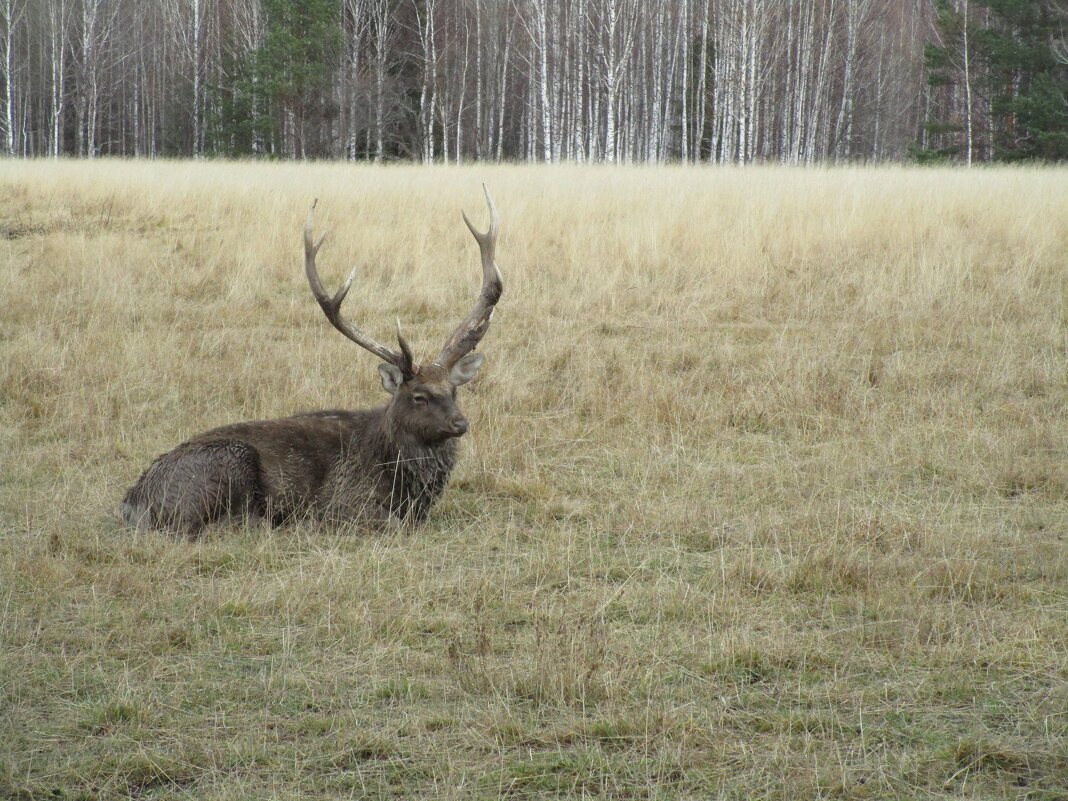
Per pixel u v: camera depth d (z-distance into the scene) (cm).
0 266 2331
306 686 768
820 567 937
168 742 701
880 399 1468
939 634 812
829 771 648
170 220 2886
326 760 677
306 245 1154
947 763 659
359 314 2012
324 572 957
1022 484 1162
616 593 908
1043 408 1412
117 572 949
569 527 1085
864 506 1116
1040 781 639
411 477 1103
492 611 890
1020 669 767
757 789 642
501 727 700
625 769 663
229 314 2012
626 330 1881
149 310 2009
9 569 959
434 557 1027
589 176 3725
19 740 698
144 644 828
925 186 3094
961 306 1891
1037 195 2858
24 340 1769
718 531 1054
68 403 1467
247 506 1083
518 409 1455
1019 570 941
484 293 1163
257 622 875
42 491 1177
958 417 1385
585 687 747
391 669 795
